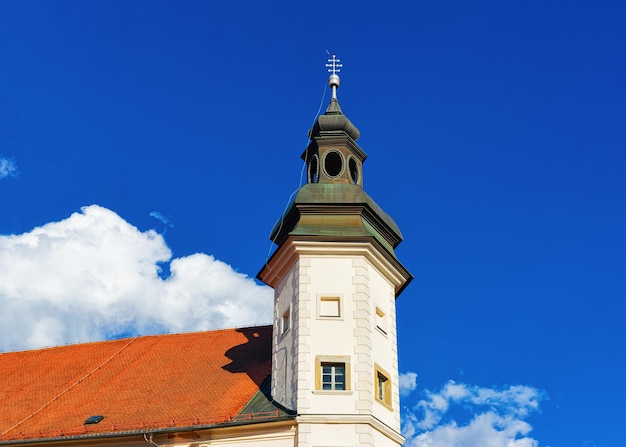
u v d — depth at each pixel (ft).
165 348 128.47
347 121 115.75
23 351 140.56
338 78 123.24
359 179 113.91
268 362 112.37
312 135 116.78
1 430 106.83
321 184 106.52
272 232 108.88
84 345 138.51
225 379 110.32
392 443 97.30
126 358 127.34
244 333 128.67
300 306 100.07
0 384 125.59
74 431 102.53
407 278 110.52
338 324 99.14
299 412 93.35
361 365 96.43
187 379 112.88
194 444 96.17
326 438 92.17
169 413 102.37
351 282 101.45
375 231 107.45
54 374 126.00
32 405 114.11
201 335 132.05
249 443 95.04
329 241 102.22
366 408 93.86
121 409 106.52
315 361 96.68
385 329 104.27
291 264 105.29
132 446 99.55
